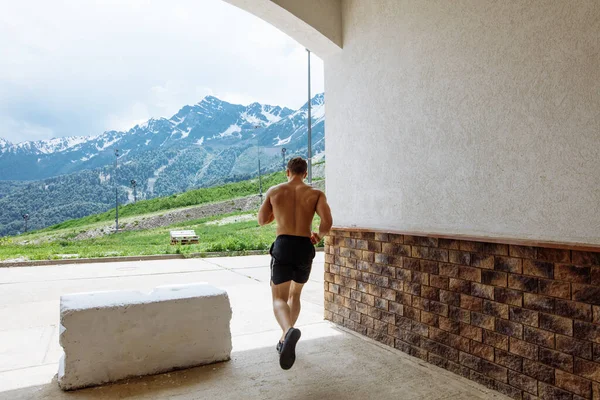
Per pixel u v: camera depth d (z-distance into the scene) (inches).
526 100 98.6
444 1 122.3
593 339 83.4
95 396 104.9
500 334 104.0
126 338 115.6
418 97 132.5
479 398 101.9
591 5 85.0
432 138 127.0
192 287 137.6
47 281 322.7
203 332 126.6
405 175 138.3
